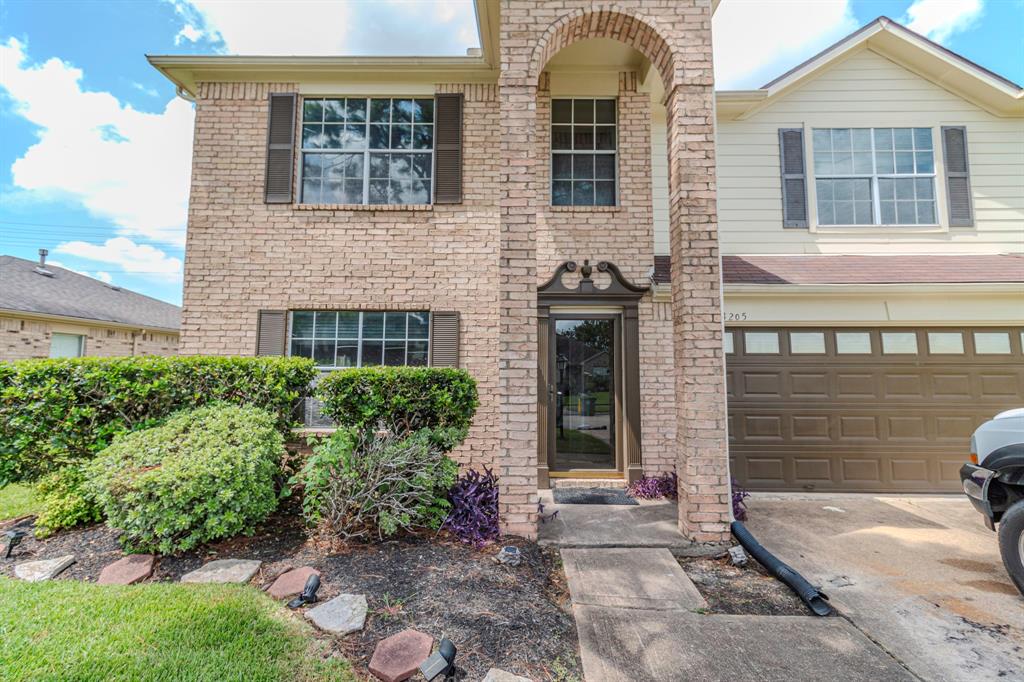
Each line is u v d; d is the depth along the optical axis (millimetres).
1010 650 3010
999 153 7473
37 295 13828
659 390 6578
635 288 6680
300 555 3838
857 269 6863
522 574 3760
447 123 7090
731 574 4082
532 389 4629
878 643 3088
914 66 7605
